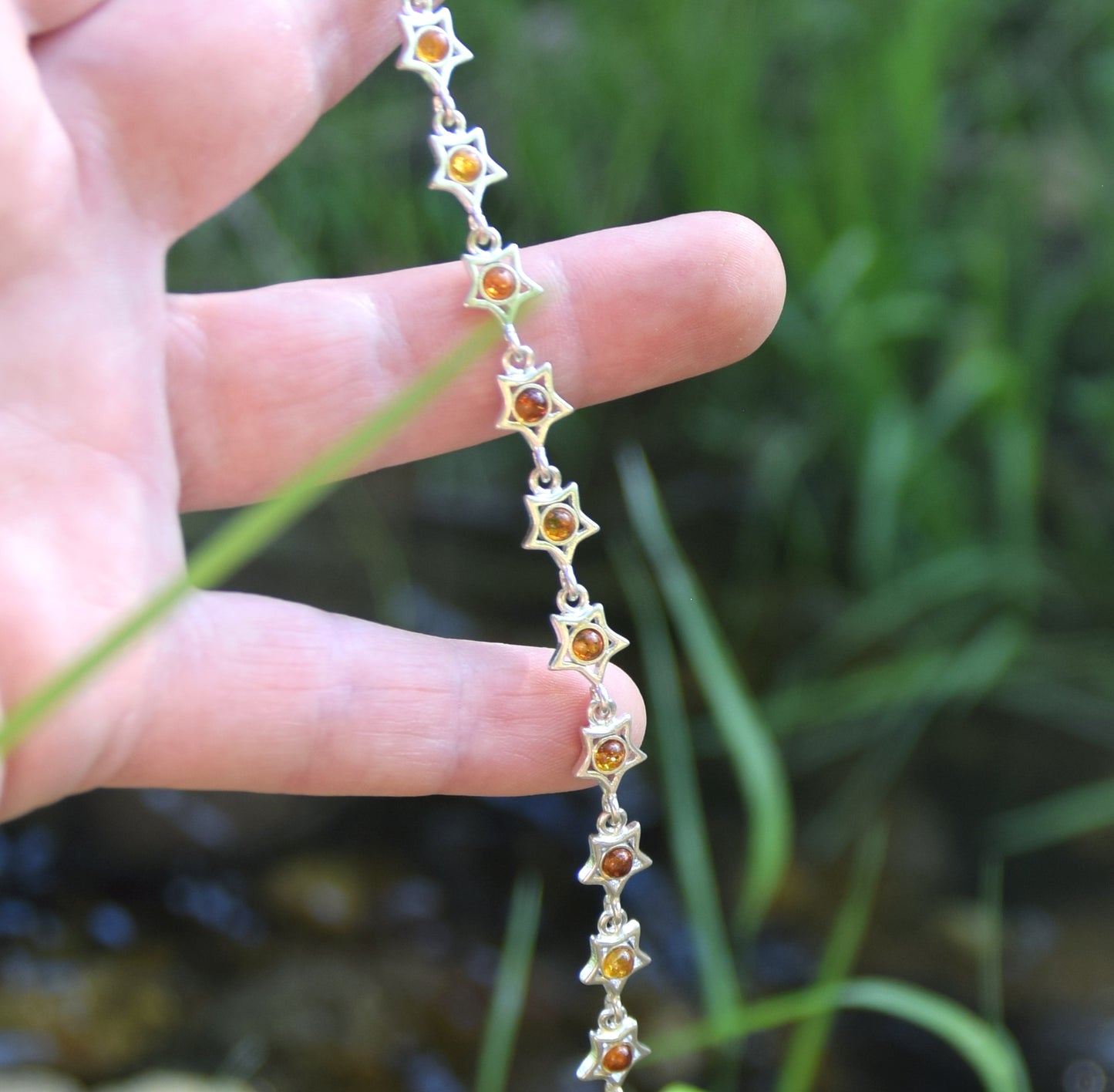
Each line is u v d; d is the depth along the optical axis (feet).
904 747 0.85
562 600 0.47
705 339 0.50
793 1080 0.47
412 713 0.48
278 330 0.49
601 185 1.11
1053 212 1.10
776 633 0.92
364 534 1.01
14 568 0.43
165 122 0.47
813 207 1.01
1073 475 0.99
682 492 1.04
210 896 0.78
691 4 1.05
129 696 0.45
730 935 0.76
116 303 0.46
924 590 0.91
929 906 0.77
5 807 0.43
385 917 0.78
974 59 1.17
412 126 1.17
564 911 0.80
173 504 0.47
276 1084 0.67
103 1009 0.70
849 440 0.97
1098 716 0.85
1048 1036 0.70
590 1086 0.69
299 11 0.48
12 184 0.43
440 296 0.50
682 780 0.68
